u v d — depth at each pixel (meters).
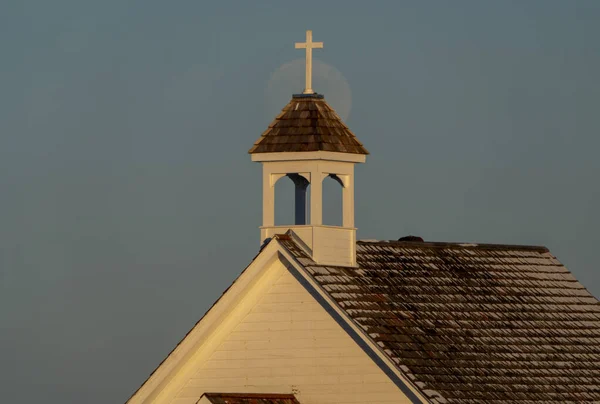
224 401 172.12
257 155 182.75
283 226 181.38
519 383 174.75
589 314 191.38
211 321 178.88
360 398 173.50
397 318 175.88
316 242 179.50
